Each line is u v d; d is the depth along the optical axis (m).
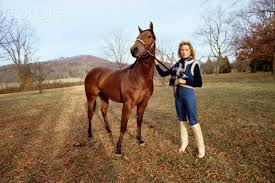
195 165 3.03
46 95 14.98
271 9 17.53
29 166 3.33
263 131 4.19
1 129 5.71
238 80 19.02
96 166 3.20
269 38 18.19
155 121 5.52
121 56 22.73
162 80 18.53
